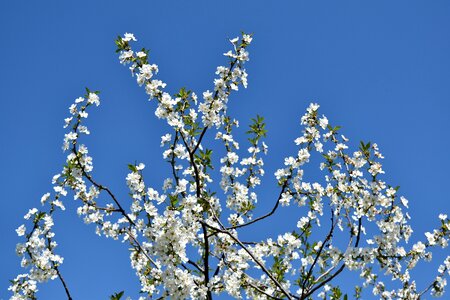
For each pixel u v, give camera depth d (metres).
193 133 7.50
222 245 8.16
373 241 7.14
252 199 8.80
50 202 7.85
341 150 7.78
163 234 6.53
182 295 6.58
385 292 8.47
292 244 7.59
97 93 7.55
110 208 8.00
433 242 7.38
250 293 7.89
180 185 7.50
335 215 7.57
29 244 7.54
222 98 7.44
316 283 7.49
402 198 7.09
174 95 7.32
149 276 8.00
